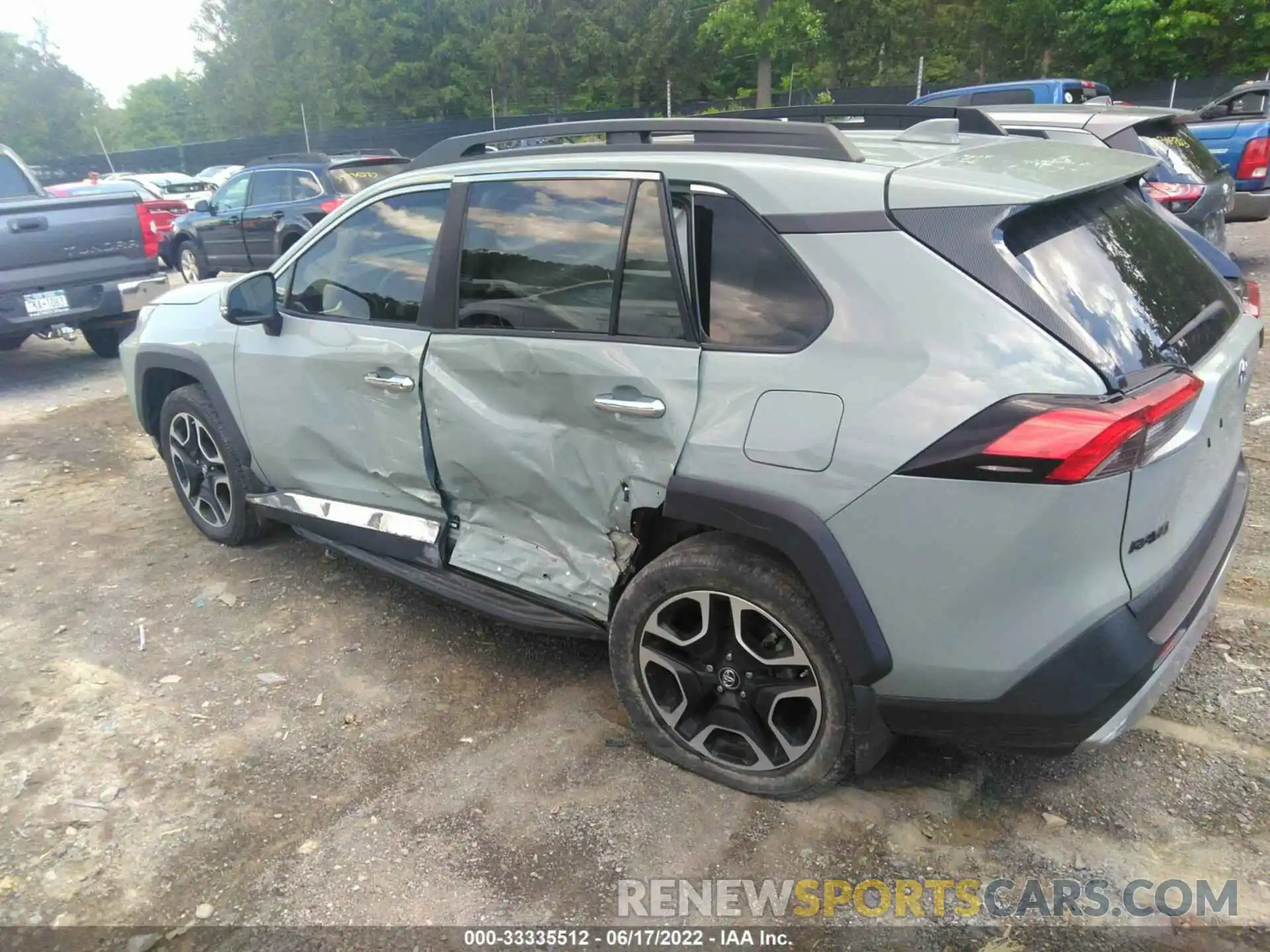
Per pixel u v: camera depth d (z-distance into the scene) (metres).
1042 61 29.38
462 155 3.40
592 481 2.86
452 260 3.19
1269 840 2.47
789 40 20.67
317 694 3.37
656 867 2.50
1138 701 2.24
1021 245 2.25
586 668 3.50
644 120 2.90
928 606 2.25
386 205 3.47
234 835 2.68
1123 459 2.04
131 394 4.77
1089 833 2.54
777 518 2.38
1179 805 2.62
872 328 2.29
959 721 2.35
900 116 3.72
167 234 13.52
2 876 2.55
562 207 2.91
